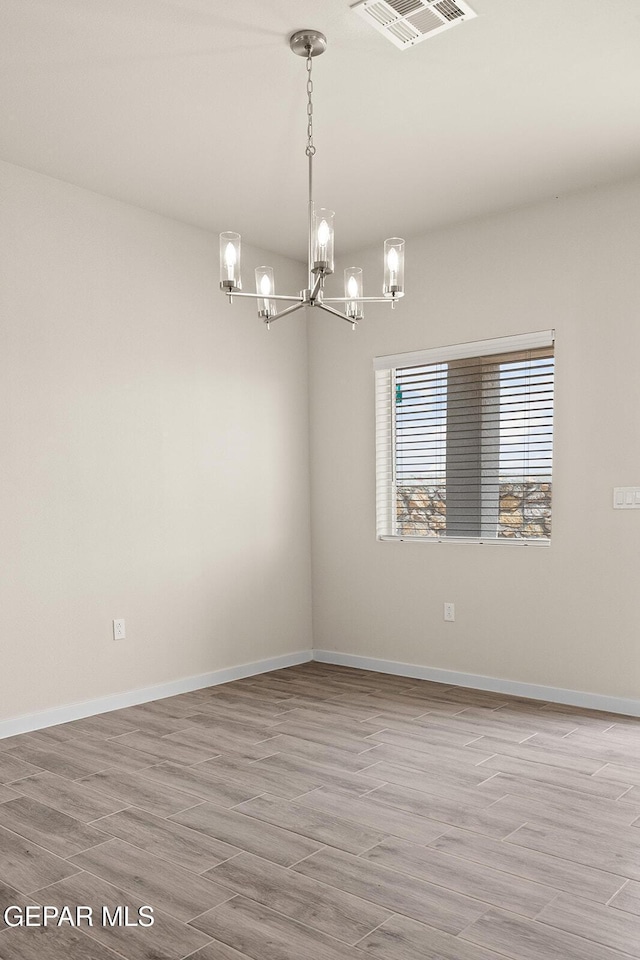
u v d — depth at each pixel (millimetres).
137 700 4012
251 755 3180
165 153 3449
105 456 3898
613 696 3809
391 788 2801
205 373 4426
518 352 4184
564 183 3820
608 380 3820
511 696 4121
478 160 3555
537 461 4129
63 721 3678
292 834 2428
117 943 1854
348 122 3182
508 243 4168
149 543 4105
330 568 5020
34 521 3594
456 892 2064
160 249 4195
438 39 2607
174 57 2691
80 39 2576
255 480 4727
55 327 3689
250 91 2930
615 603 3807
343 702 4023
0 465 3467
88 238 3844
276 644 4871
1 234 3492
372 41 2615
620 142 3381
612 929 1886
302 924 1920
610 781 2857
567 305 3951
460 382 4426
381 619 4762
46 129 3207
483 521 4340
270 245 4738
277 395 4887
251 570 4695
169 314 4230
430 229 4445
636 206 3732
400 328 4629
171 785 2850
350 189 3875
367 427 4793
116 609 3939
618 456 3791
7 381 3498
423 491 4617
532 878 2137
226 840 2389
